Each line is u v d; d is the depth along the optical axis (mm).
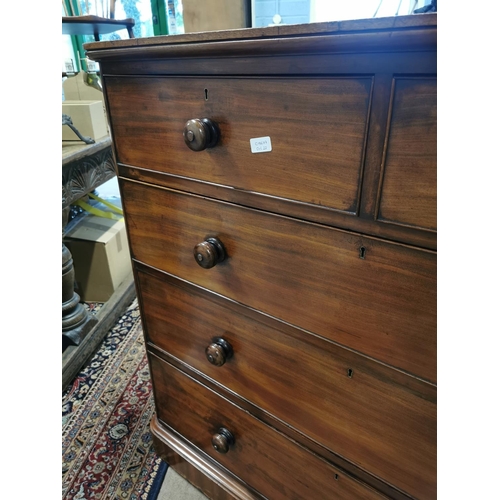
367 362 511
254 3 864
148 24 1814
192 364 806
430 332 436
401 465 540
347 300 495
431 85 344
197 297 707
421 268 415
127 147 665
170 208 657
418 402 483
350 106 398
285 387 640
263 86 454
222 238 604
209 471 895
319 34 376
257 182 517
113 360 1398
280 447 708
